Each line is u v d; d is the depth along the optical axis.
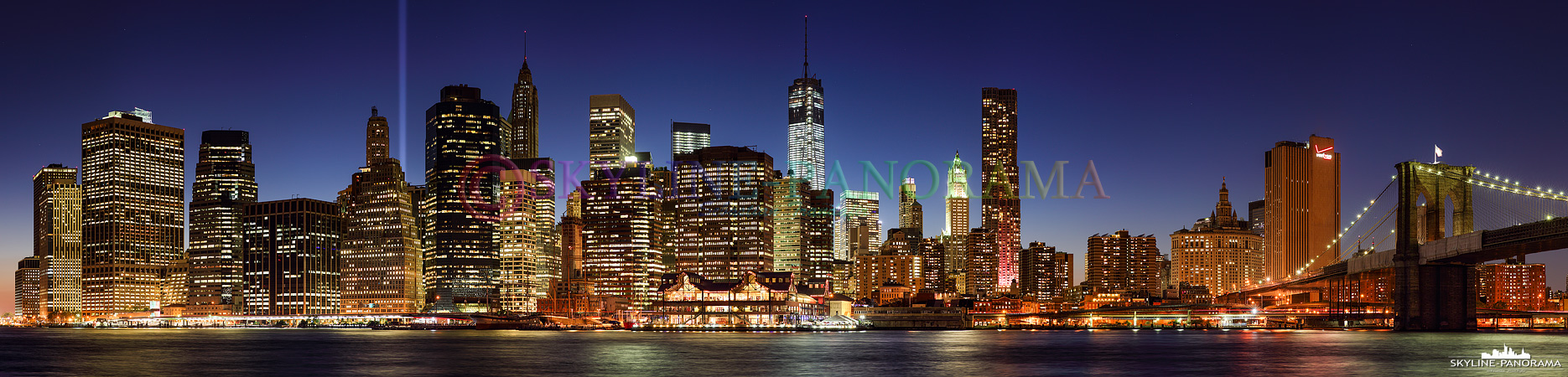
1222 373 196.25
